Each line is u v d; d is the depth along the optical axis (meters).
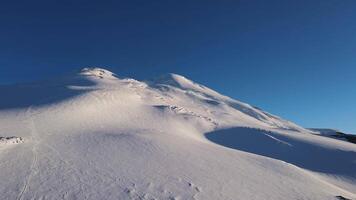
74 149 31.66
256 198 23.38
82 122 51.16
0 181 21.66
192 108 100.25
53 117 49.53
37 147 31.14
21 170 24.03
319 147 56.22
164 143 37.78
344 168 47.41
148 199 20.55
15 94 74.62
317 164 49.78
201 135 66.75
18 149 29.53
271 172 31.97
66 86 85.69
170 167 28.34
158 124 64.12
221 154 36.81
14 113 49.81
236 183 26.30
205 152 36.47
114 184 22.73
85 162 27.48
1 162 25.33
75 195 20.30
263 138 62.38
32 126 42.12
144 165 28.11
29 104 58.75
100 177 23.97
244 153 40.34
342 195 28.58
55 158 27.88
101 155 30.20
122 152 31.95
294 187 27.86
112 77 134.00
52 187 21.30
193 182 24.88
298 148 56.69
